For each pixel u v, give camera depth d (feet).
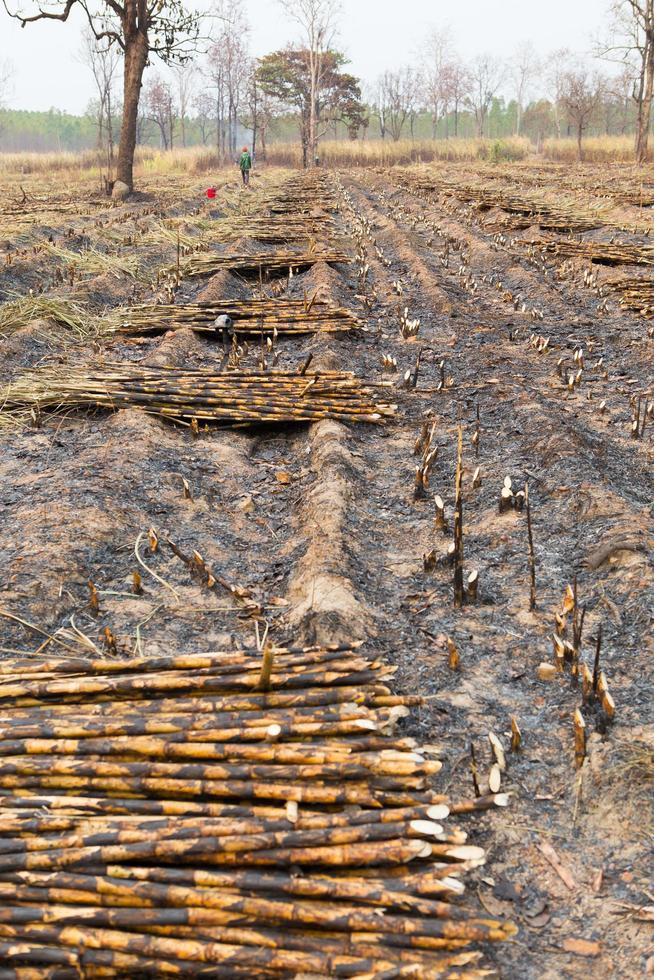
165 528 18.99
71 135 404.57
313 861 9.53
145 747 10.85
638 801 11.36
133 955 8.89
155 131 353.10
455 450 23.06
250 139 401.29
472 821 11.35
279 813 10.11
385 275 46.24
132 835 9.72
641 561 16.12
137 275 45.32
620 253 47.52
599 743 12.25
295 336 33.83
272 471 22.52
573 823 11.32
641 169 112.88
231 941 8.98
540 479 20.59
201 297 39.34
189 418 24.59
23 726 11.29
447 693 13.74
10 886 9.32
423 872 9.48
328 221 65.92
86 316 36.50
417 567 17.58
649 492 20.35
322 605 15.23
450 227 63.87
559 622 14.69
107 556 17.69
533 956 9.59
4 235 51.88
